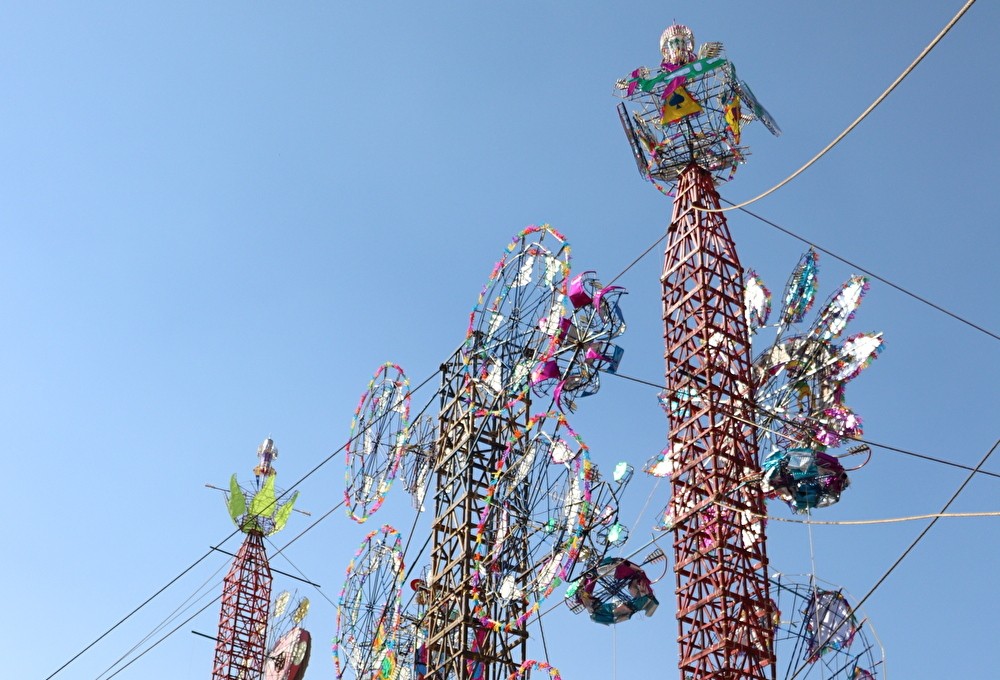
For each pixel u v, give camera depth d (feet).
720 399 213.25
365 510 265.95
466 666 222.89
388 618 247.70
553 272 233.76
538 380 226.38
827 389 211.61
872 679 187.11
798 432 211.61
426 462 256.73
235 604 350.02
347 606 257.14
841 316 215.31
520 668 212.64
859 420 206.08
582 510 206.18
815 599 196.03
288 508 367.66
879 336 208.44
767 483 204.74
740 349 218.38
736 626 196.75
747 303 226.38
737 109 228.02
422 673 237.45
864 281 214.69
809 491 202.69
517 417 239.30
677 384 217.97
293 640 324.60
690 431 214.90
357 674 247.70
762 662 194.39
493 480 229.25
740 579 200.64
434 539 243.19
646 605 205.67
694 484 209.77
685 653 199.21
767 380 219.20
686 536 207.31
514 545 219.61
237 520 362.53
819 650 192.34
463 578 230.48
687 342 219.00
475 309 248.52
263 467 372.58
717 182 230.89
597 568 207.62
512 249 244.42
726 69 226.99
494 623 220.43
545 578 207.72
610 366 219.20
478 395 245.04
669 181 234.58
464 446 244.01
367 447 271.28
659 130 233.55
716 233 225.15
